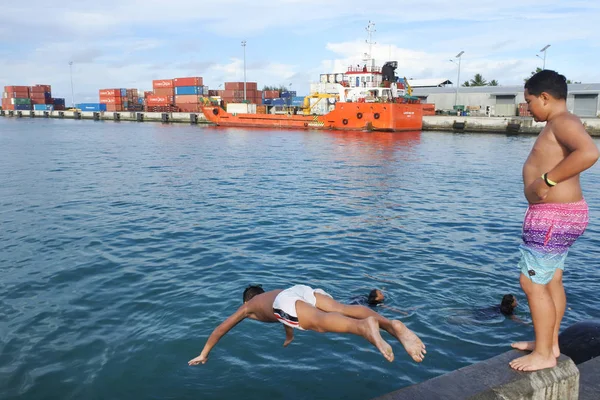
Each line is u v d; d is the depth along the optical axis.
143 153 35.44
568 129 2.95
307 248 11.08
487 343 6.61
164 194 18.38
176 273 9.30
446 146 40.94
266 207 15.97
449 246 11.33
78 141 46.78
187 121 86.31
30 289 8.44
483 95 66.50
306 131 59.97
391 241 11.76
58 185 20.41
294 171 25.64
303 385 5.59
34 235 12.07
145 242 11.50
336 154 34.72
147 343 6.50
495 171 25.80
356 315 3.62
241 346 6.43
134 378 5.70
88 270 9.45
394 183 21.55
